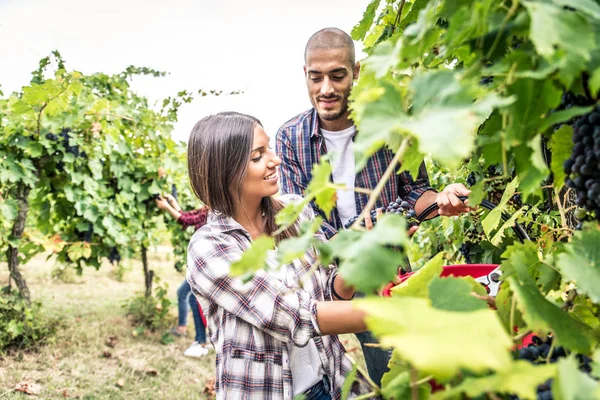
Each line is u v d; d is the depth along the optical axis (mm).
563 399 527
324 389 1757
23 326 4504
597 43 661
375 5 1521
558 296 1019
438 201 1680
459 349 456
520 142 685
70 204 5098
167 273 9211
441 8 774
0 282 7125
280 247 644
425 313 521
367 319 513
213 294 1635
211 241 1694
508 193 1177
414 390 750
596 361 653
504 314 897
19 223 4586
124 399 3730
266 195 1819
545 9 614
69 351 4512
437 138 553
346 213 2480
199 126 1822
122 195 5379
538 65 666
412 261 3492
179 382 4133
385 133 607
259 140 1786
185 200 6805
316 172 710
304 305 1523
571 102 823
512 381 547
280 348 1662
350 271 583
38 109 4539
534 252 931
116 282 7863
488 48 719
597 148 770
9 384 3785
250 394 1614
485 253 2303
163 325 5551
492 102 594
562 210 1205
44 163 4695
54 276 7324
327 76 2334
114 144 5031
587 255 763
